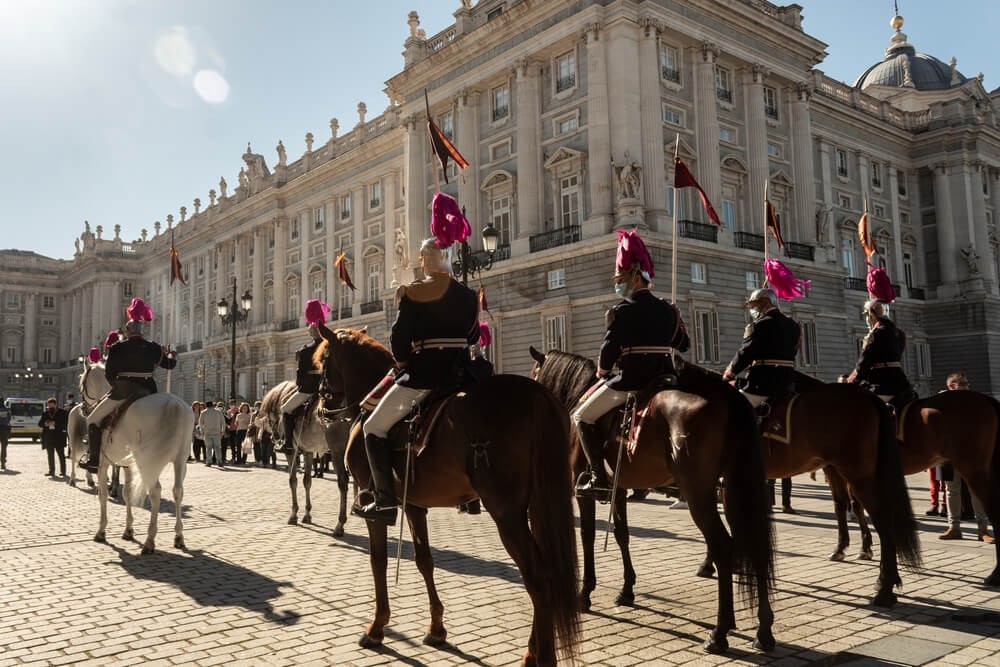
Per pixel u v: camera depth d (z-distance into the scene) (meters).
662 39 31.55
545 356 7.87
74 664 4.97
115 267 84.38
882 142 47.94
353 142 51.84
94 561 8.48
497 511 4.28
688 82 32.50
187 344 70.88
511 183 33.84
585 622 5.84
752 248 33.00
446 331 4.96
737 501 4.91
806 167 37.25
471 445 4.41
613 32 29.94
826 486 16.91
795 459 6.75
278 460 26.69
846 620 5.78
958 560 8.14
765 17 34.53
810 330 35.44
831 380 36.03
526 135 32.91
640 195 28.77
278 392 13.10
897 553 6.17
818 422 6.58
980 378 46.66
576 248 29.30
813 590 6.81
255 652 5.17
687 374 5.84
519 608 6.29
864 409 6.41
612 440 6.05
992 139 49.59
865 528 8.34
